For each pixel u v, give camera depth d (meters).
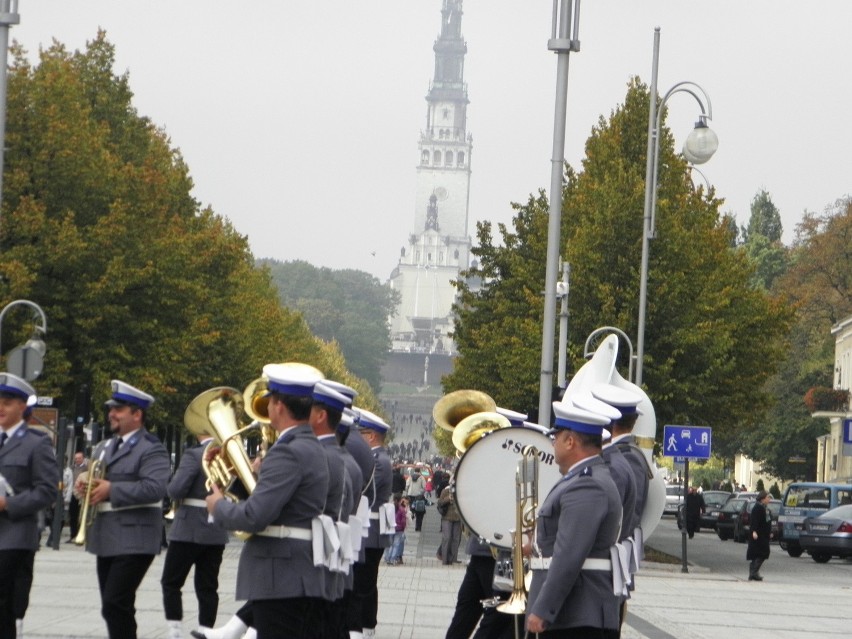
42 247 48.12
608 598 10.12
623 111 52.25
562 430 10.30
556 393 25.94
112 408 13.61
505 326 53.06
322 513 10.18
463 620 15.45
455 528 37.84
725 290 47.34
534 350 48.75
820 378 94.19
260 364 74.31
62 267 48.75
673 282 46.69
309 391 10.18
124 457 13.50
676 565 42.03
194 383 58.53
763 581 37.81
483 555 15.19
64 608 19.77
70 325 49.78
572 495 10.02
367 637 16.31
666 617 24.11
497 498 13.91
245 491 10.61
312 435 10.19
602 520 10.03
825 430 92.94
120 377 50.06
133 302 50.91
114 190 50.28
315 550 10.02
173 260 51.00
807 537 51.44
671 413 47.69
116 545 13.39
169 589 15.65
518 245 58.88
